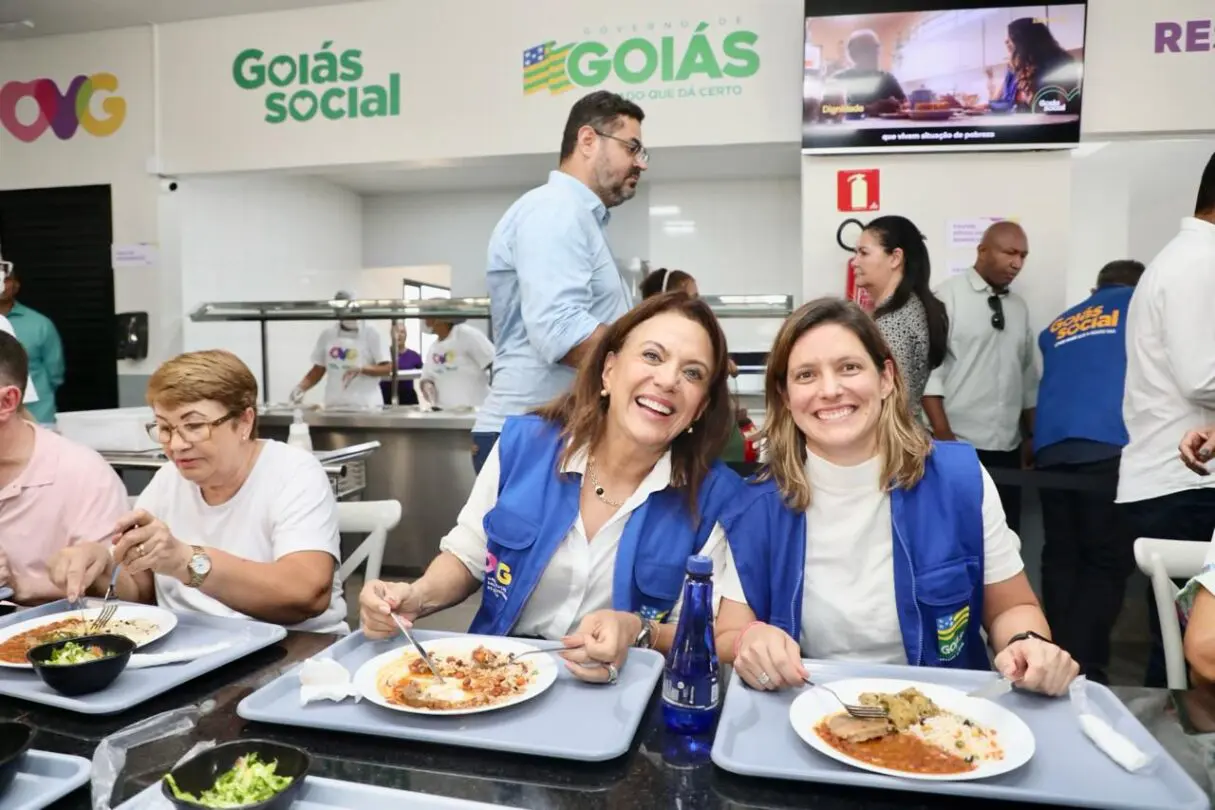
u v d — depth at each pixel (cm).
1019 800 80
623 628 112
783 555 129
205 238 478
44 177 456
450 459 409
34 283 462
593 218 220
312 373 502
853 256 355
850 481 128
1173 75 338
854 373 123
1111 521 294
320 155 416
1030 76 331
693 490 133
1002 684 100
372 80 407
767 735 93
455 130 400
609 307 227
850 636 129
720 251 618
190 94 430
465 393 481
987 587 133
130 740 92
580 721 95
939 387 339
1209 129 339
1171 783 81
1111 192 570
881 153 348
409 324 591
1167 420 227
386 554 421
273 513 151
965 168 345
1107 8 340
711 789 83
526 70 390
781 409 133
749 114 374
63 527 163
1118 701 98
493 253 227
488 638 120
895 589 127
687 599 97
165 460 282
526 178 625
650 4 377
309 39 412
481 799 82
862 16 339
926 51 337
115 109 441
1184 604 117
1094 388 294
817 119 347
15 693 103
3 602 157
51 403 424
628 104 223
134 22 428
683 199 620
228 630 126
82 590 132
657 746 92
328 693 99
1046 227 341
